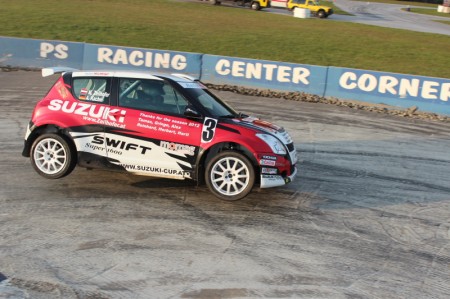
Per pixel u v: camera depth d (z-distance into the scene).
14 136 9.66
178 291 4.54
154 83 6.95
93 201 6.59
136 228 5.85
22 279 4.60
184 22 31.00
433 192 7.98
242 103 14.29
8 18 26.77
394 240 5.99
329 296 4.61
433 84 14.94
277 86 16.47
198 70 17.09
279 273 4.99
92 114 6.92
